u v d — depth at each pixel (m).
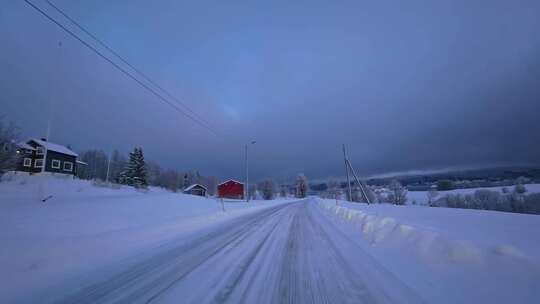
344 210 14.92
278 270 4.83
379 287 3.88
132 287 4.06
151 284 4.18
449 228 6.72
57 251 5.84
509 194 42.12
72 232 7.82
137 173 53.41
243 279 4.36
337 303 3.40
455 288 3.68
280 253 6.18
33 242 6.27
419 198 66.62
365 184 58.88
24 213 9.29
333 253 6.06
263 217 16.09
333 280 4.24
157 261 5.53
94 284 4.19
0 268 4.67
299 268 4.93
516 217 9.71
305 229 10.32
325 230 9.91
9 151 18.39
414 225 6.93
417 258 5.10
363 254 5.88
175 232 9.38
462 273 4.07
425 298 3.45
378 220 8.35
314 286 4.00
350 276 4.41
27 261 5.12
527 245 4.57
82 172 63.31
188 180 101.56
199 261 5.53
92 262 5.39
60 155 38.50
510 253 4.02
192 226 11.11
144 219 11.50
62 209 10.69
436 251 4.95
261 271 4.79
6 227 7.36
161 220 11.95
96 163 80.38
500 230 6.36
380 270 4.67
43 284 4.18
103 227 9.02
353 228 9.82
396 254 5.64
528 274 3.53
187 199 21.36
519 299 3.17
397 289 3.78
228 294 3.74
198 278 4.43
